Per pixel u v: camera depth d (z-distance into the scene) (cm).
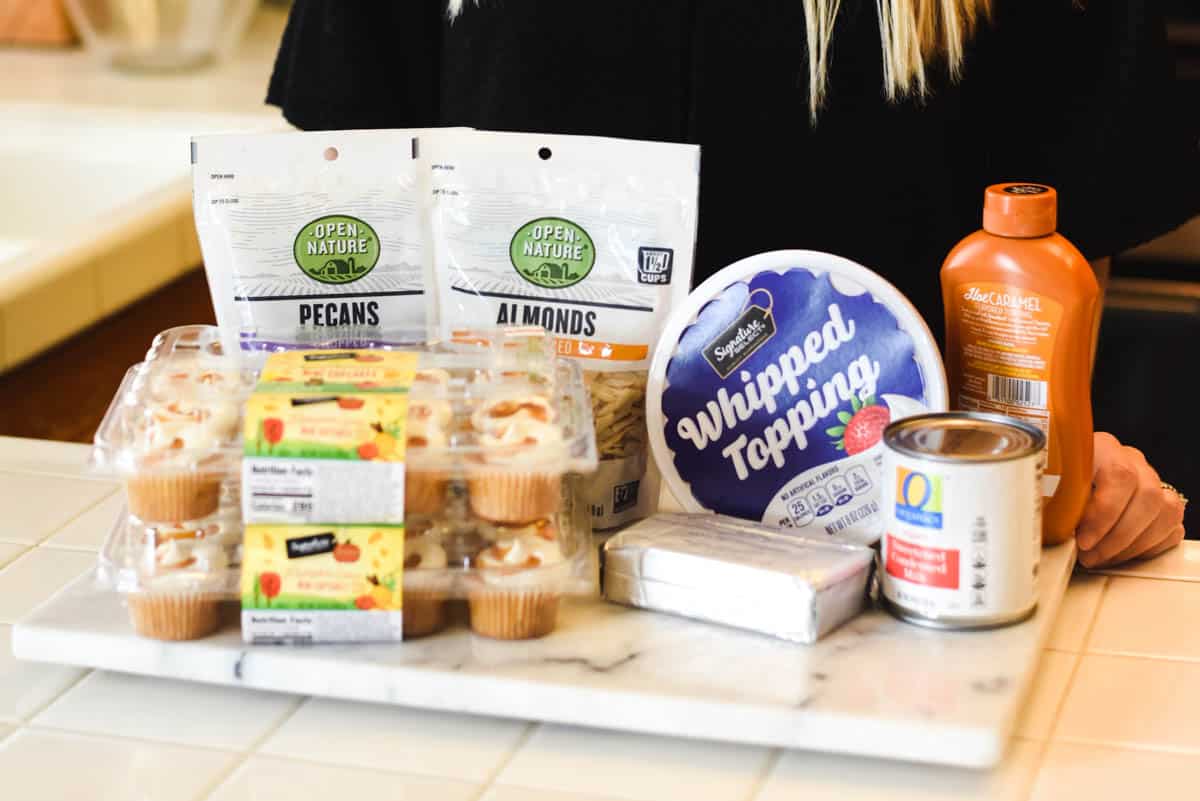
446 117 141
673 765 89
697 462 109
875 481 105
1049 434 104
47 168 228
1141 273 183
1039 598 101
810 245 132
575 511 105
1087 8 123
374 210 109
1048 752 89
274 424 92
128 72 262
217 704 95
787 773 88
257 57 276
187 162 225
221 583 95
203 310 218
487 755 90
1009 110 130
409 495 94
